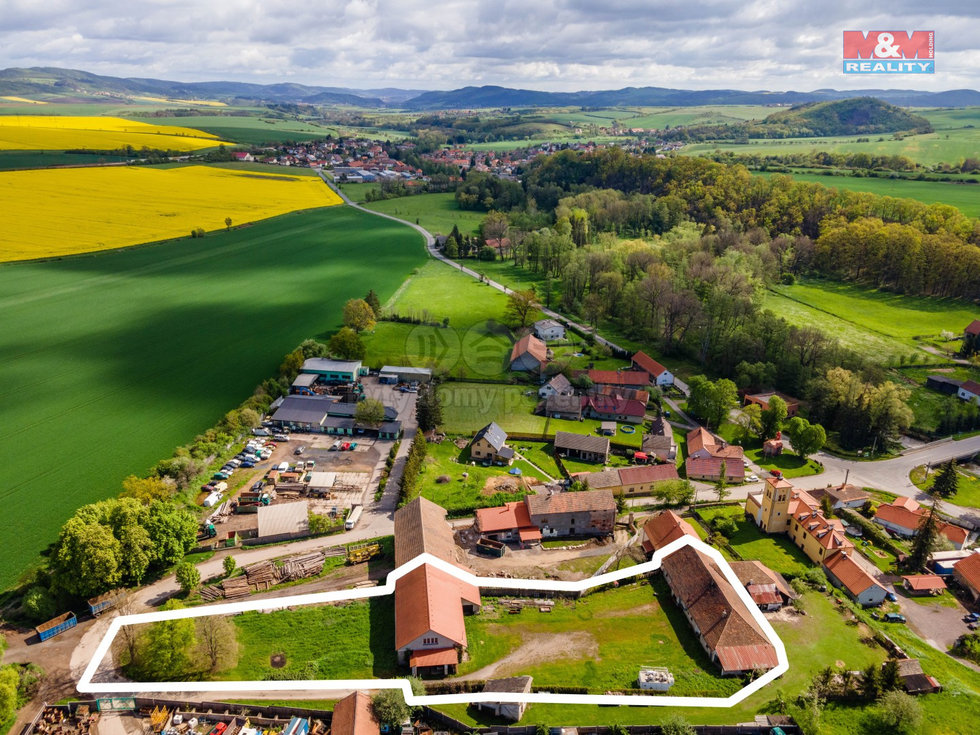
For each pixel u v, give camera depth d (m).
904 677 62.81
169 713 58.56
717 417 126.88
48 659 64.81
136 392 124.94
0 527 83.19
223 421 112.81
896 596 79.69
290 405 122.88
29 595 69.50
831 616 74.06
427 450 111.75
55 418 113.12
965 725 58.91
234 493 97.50
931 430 128.50
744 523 94.81
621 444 117.81
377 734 55.09
